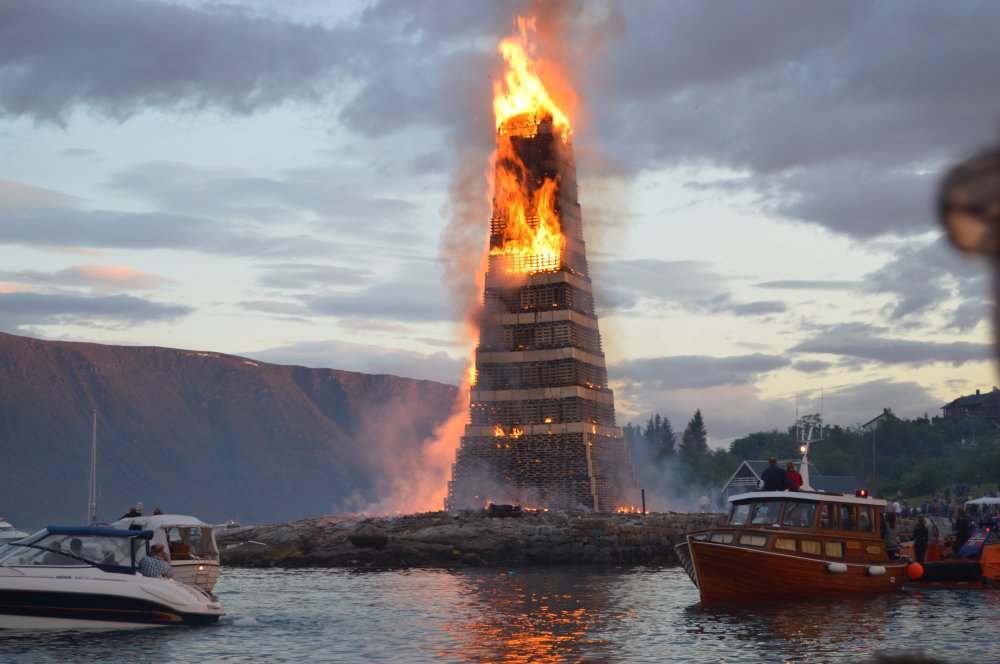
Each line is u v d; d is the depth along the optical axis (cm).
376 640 3747
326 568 8706
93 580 3741
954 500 15138
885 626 3878
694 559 4525
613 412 14400
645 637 3725
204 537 4756
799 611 4353
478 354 13962
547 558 9338
